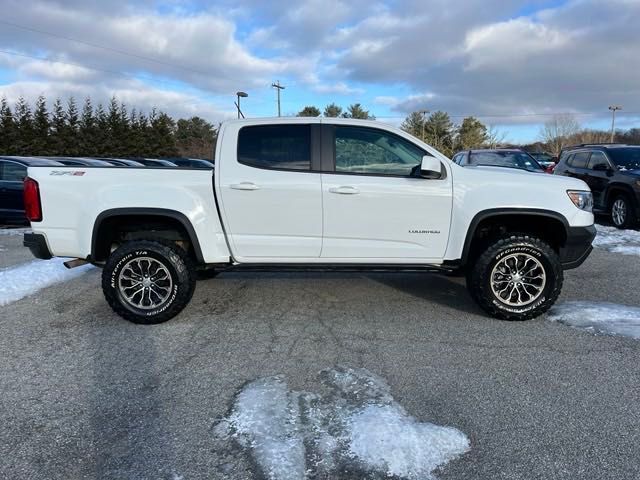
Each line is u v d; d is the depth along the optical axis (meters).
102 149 48.28
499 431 2.71
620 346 3.85
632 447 2.55
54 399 3.12
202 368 3.55
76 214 4.34
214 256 4.45
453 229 4.41
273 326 4.39
